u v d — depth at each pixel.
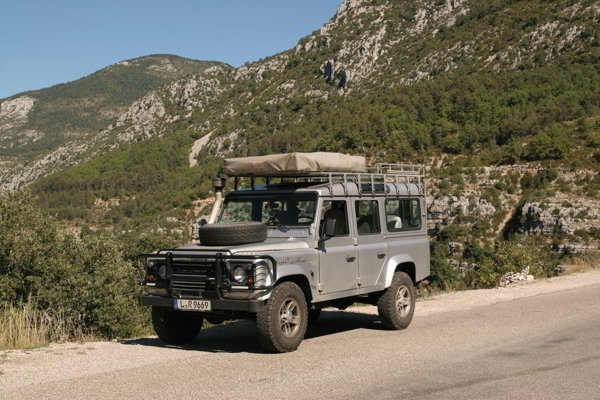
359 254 8.24
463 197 112.69
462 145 151.75
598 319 9.60
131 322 10.06
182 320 7.77
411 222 9.61
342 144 180.25
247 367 6.23
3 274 11.07
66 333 8.75
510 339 7.99
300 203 7.88
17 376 5.77
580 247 89.19
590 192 106.19
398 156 155.62
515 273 17.73
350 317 10.65
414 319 10.10
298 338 7.08
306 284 7.41
